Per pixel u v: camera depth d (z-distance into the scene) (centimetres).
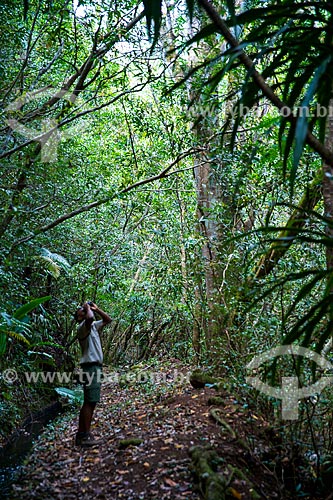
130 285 1102
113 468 406
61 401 825
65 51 718
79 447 488
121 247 949
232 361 560
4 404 665
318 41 239
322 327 386
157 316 1056
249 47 612
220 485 332
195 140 654
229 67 234
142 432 481
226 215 664
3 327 588
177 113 729
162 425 485
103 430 537
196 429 445
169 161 816
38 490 387
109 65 781
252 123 654
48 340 877
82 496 367
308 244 498
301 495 359
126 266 1000
